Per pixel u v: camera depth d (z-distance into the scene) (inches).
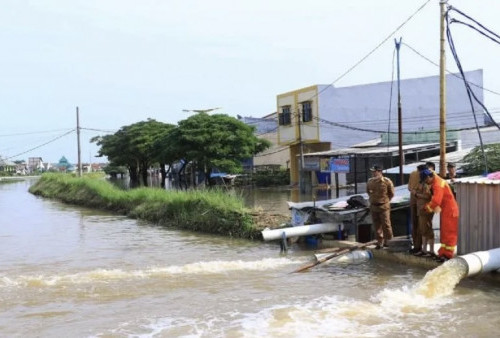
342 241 562.9
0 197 1824.6
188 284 419.2
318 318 315.6
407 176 968.3
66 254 593.6
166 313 337.7
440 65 571.8
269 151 2078.0
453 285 359.6
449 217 418.9
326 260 471.2
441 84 571.5
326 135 1534.2
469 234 422.6
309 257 518.3
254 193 1448.1
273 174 1831.9
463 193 428.8
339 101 1546.5
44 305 367.9
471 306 329.7
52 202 1502.2
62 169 5521.7
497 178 448.8
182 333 296.0
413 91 1550.2
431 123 1541.6
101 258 562.9
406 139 1211.9
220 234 716.7
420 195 430.9
